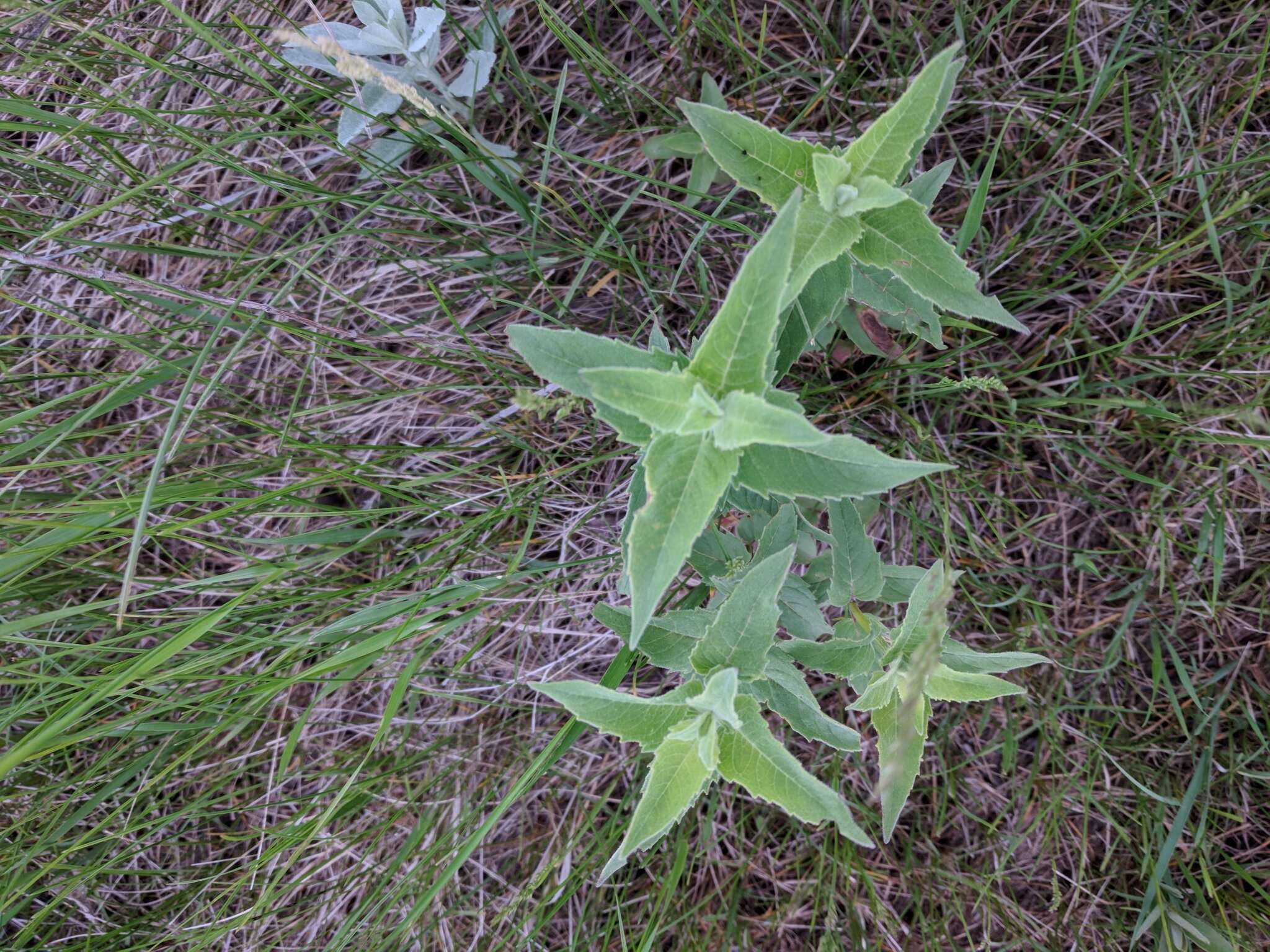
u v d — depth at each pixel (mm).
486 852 779
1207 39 711
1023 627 746
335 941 678
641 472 553
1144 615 749
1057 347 735
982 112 730
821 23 702
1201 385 721
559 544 750
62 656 710
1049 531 759
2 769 534
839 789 724
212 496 664
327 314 752
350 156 689
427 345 739
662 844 764
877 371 713
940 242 528
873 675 571
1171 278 726
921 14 701
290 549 749
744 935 770
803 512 646
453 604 646
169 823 770
